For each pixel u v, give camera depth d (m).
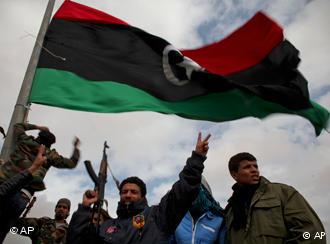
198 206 4.75
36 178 4.78
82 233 4.17
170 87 6.52
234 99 6.44
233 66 7.58
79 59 6.48
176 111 6.30
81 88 6.13
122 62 6.65
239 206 4.53
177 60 6.73
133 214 4.50
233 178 4.77
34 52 6.21
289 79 7.04
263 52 7.54
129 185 4.62
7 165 4.69
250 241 4.25
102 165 4.45
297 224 4.15
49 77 6.14
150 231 4.24
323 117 7.00
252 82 7.26
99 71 6.42
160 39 6.98
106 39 6.90
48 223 6.88
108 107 6.01
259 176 4.65
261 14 7.64
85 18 7.09
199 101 6.43
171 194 4.11
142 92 6.35
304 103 6.82
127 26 7.14
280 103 6.64
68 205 7.52
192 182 4.06
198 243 4.52
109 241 4.23
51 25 6.80
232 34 7.90
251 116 6.46
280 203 4.34
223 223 4.71
